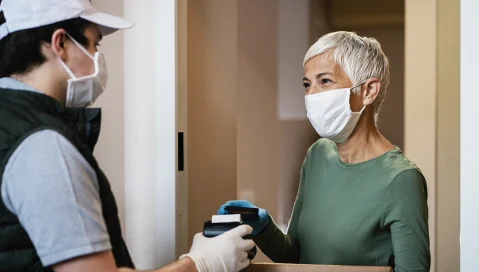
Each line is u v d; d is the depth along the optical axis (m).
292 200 3.38
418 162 2.33
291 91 3.34
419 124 2.33
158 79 1.58
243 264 1.08
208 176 2.35
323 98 1.33
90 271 0.85
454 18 2.29
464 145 1.26
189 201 2.30
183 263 0.98
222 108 2.37
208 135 2.35
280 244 1.42
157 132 1.59
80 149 0.90
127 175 1.62
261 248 1.44
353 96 1.34
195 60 2.29
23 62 0.94
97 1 1.59
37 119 0.87
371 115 1.39
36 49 0.94
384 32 3.20
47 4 0.94
